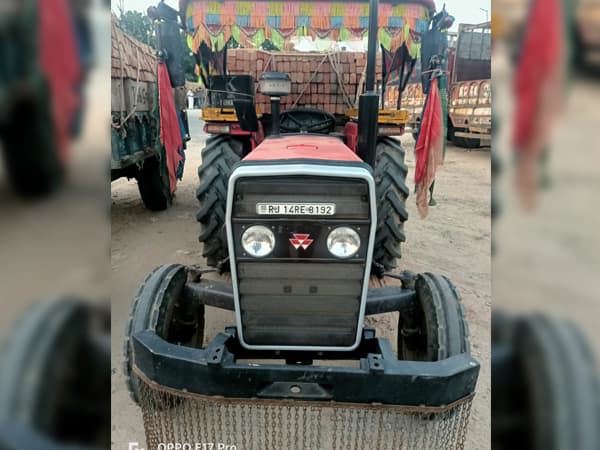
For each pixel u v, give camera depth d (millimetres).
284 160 1653
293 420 2225
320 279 1671
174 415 2133
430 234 4957
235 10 3355
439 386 1542
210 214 3561
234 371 1576
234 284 1702
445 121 3682
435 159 3701
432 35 3572
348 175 1540
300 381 1579
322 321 1769
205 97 4055
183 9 3477
